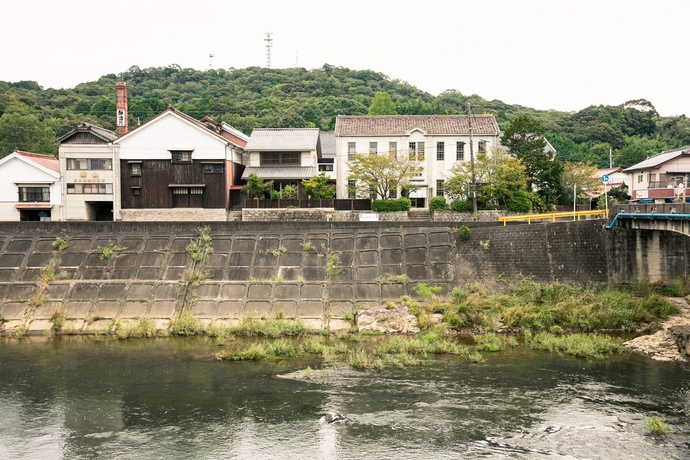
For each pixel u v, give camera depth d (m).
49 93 119.50
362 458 17.89
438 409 21.73
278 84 138.12
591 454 17.84
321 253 39.62
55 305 36.03
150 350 30.64
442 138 55.34
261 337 32.84
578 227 37.91
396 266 38.47
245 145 60.91
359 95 128.75
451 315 33.78
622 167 77.62
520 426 20.08
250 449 18.69
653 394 23.09
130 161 52.12
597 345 29.77
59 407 22.42
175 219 51.91
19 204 53.19
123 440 19.45
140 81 149.62
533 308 34.56
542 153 56.31
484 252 38.78
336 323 34.34
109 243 40.88
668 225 32.41
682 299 35.78
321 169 64.62
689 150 54.19
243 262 39.22
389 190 52.34
